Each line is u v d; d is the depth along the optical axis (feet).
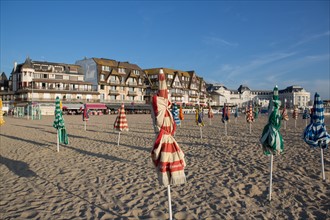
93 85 228.84
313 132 23.67
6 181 25.08
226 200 19.06
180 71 296.51
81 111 196.03
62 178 25.66
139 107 236.84
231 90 449.89
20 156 36.70
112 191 21.62
